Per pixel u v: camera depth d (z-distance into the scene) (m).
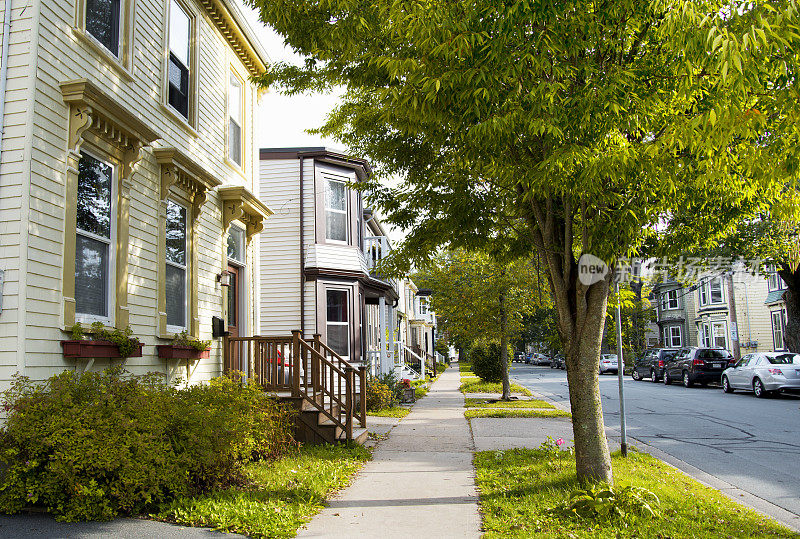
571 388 6.77
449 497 6.73
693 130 4.84
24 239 5.76
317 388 10.00
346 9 6.52
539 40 5.52
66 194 6.32
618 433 12.29
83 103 6.41
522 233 8.27
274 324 17.02
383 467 8.48
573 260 6.94
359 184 9.41
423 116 6.06
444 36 5.53
